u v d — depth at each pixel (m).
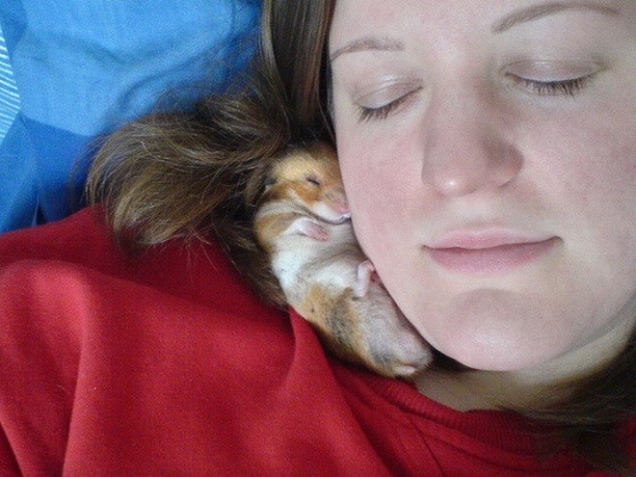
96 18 0.34
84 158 0.36
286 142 0.35
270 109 0.35
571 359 0.29
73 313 0.28
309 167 0.34
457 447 0.27
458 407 0.30
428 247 0.25
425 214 0.25
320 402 0.27
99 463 0.26
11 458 0.27
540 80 0.23
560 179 0.22
